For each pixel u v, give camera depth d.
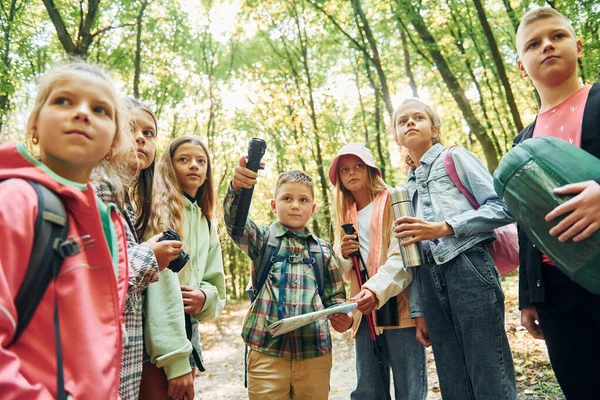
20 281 0.89
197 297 2.06
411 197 2.59
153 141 2.11
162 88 15.06
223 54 18.67
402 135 2.63
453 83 10.82
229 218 2.24
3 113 8.47
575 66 1.91
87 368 0.93
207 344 9.54
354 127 18.23
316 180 17.31
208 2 16.83
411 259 2.24
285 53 17.67
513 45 13.20
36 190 0.96
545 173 1.52
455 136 17.84
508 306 7.02
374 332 2.51
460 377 2.18
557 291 1.78
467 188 2.34
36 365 0.88
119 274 1.18
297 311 2.28
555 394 3.33
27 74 10.84
